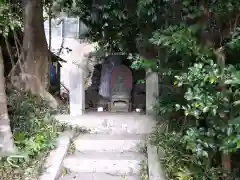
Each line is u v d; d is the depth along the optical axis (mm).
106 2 5203
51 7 6020
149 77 5094
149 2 3668
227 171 3074
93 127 4879
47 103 5469
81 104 5188
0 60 3652
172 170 3412
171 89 3924
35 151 3871
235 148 2486
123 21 5547
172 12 3377
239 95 2496
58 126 4648
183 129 3721
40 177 3535
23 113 4492
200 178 3135
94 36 5980
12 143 3695
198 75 2607
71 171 4090
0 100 3652
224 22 2906
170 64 3381
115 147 4438
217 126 2748
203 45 2852
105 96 6004
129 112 5547
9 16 4453
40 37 5625
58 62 7035
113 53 6297
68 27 5496
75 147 4445
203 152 2895
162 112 3793
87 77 6453
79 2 5539
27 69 5512
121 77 5633
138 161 4070
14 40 5910
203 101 2598
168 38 2750
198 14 2926
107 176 3982
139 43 4340
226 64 2760
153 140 4297
